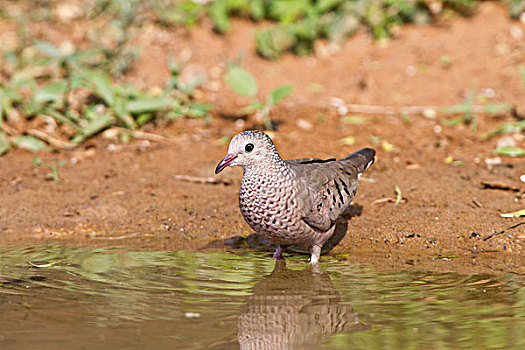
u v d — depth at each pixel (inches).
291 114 598.2
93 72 590.2
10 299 295.9
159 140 558.3
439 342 247.6
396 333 257.0
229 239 401.7
